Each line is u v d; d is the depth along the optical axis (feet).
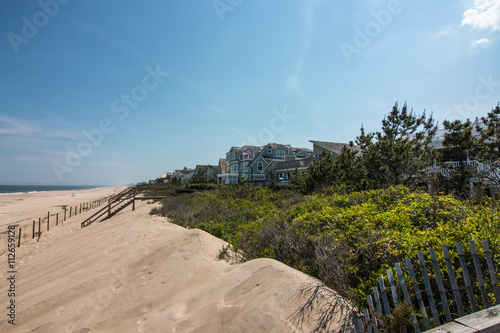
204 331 12.20
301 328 10.50
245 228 25.25
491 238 11.16
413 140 40.63
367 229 14.66
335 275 12.82
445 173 40.91
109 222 57.16
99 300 17.98
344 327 10.17
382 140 39.24
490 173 36.24
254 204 45.85
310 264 15.70
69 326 15.38
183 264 20.65
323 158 58.08
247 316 11.86
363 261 13.11
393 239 12.43
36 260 34.04
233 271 16.78
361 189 39.70
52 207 111.04
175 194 90.07
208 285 16.34
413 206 17.06
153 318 14.55
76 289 20.03
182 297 15.92
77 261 28.32
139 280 20.03
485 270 10.71
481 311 8.47
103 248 30.94
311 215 19.83
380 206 21.43
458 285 10.57
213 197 58.49
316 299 11.76
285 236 18.57
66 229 60.90
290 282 13.17
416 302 10.55
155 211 58.75
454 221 14.08
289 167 116.26
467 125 41.19
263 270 15.17
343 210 19.21
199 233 26.37
